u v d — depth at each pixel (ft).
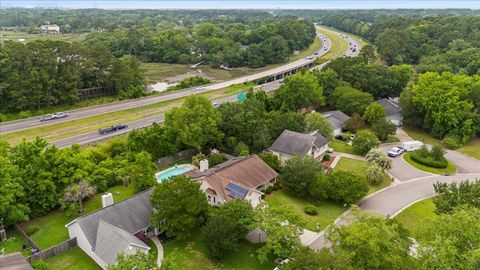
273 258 160.25
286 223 160.04
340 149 284.00
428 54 531.09
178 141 251.60
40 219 185.88
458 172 250.57
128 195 208.85
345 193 200.54
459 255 116.57
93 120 318.86
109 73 412.77
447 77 319.27
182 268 152.66
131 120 320.50
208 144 265.54
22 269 132.98
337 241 141.69
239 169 209.67
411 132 327.26
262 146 256.52
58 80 365.61
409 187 228.02
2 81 337.52
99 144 265.13
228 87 444.55
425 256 120.98
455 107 300.20
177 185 167.94
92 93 408.05
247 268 153.99
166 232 166.40
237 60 615.57
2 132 285.23
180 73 577.43
